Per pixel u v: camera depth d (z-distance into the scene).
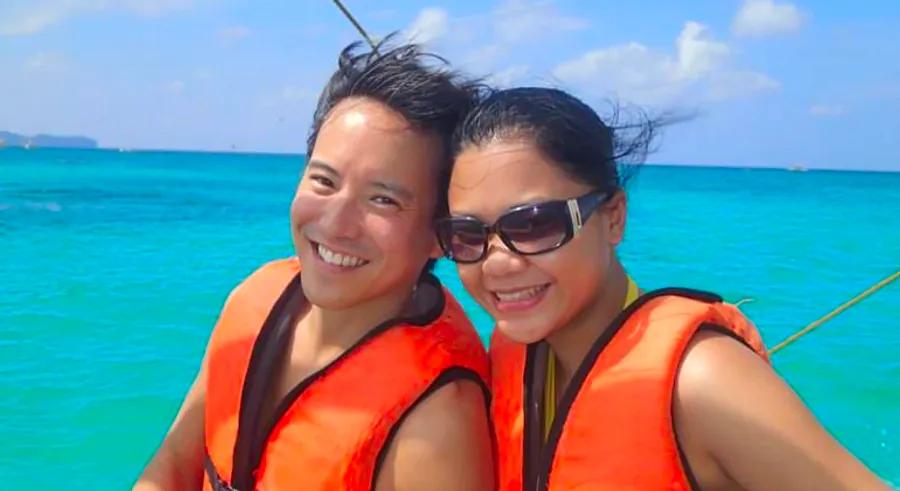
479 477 0.96
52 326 3.67
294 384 1.05
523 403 0.97
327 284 0.97
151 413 2.66
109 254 5.90
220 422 1.06
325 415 0.97
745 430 0.79
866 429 2.70
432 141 0.97
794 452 0.77
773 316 4.31
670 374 0.83
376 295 0.99
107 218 8.55
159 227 7.84
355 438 0.95
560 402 0.93
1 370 3.03
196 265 5.50
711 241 7.28
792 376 3.24
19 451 2.36
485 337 3.36
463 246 0.91
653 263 5.96
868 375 3.23
